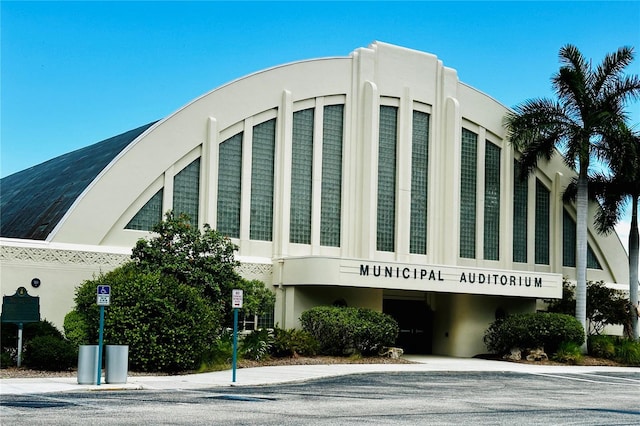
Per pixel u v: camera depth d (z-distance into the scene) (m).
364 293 33.84
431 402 18.08
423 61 37.44
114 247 29.23
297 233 33.78
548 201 40.56
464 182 38.06
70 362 22.94
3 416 13.38
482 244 37.97
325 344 30.47
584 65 36.62
